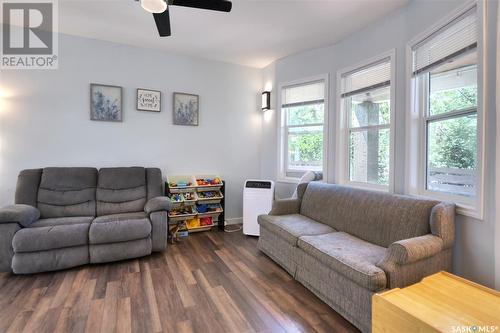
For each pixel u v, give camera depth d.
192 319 1.79
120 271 2.51
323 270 2.02
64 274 2.44
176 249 3.13
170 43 3.45
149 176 3.38
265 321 1.78
